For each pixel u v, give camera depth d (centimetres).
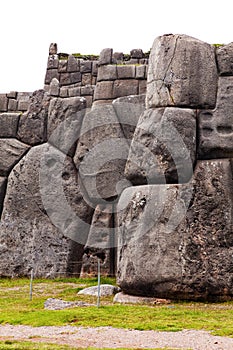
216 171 1116
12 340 737
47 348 680
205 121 1141
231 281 1065
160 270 1069
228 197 1103
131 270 1098
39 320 872
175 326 816
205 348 695
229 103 1146
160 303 1048
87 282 1381
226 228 1087
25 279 1483
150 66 1212
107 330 800
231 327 805
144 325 820
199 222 1088
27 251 1518
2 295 1173
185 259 1069
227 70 1162
